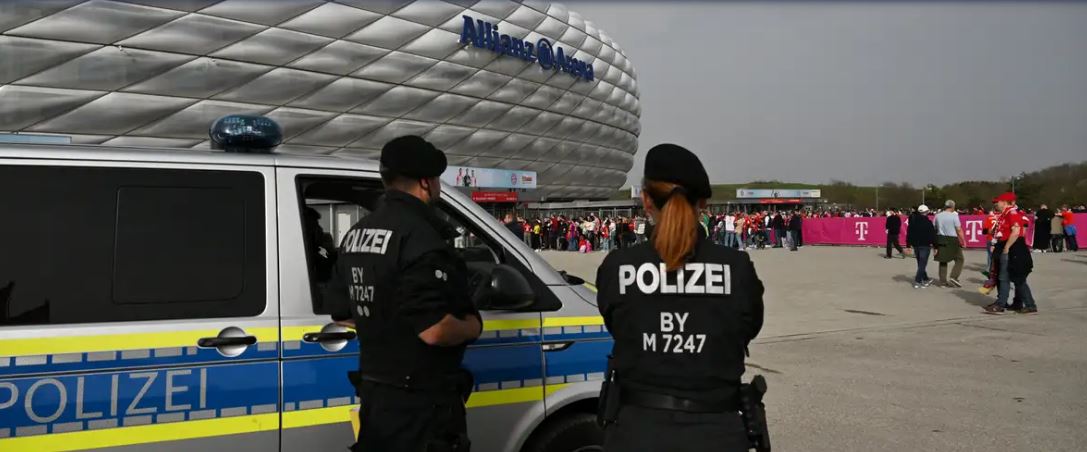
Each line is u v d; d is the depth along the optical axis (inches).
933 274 617.9
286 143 1282.0
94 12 1058.7
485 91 1631.4
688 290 75.1
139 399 86.3
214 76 1176.2
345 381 98.0
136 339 86.7
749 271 77.1
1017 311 379.6
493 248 116.3
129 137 1106.1
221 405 90.3
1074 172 2210.9
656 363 75.3
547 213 2492.6
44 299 84.5
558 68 1861.5
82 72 1052.5
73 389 83.6
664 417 74.4
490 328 106.6
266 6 1236.5
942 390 217.5
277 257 98.2
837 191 3742.6
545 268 118.7
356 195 119.9
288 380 94.5
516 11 1731.1
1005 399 205.9
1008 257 375.9
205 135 1178.0
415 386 81.7
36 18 1013.2
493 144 1700.3
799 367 254.7
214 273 93.7
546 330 112.5
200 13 1164.5
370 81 1390.3
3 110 992.2
